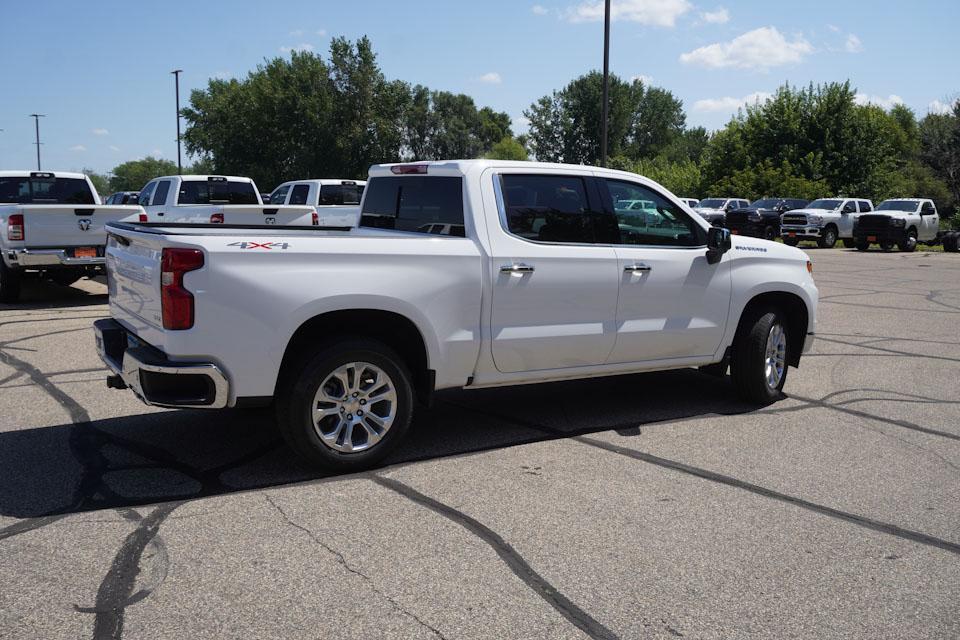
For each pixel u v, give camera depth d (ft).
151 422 18.45
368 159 223.10
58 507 13.33
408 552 11.81
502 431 18.17
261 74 225.56
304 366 14.49
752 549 12.13
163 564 11.28
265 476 14.99
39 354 26.03
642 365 18.88
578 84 268.41
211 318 13.70
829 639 9.69
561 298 17.25
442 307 15.76
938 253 91.30
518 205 16.96
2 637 9.32
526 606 10.30
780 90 153.38
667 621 10.02
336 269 14.65
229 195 50.93
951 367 26.25
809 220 96.84
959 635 9.82
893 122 216.33
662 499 14.10
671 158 305.12
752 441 17.67
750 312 20.63
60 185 45.44
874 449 17.21
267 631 9.58
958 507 13.97
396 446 15.65
